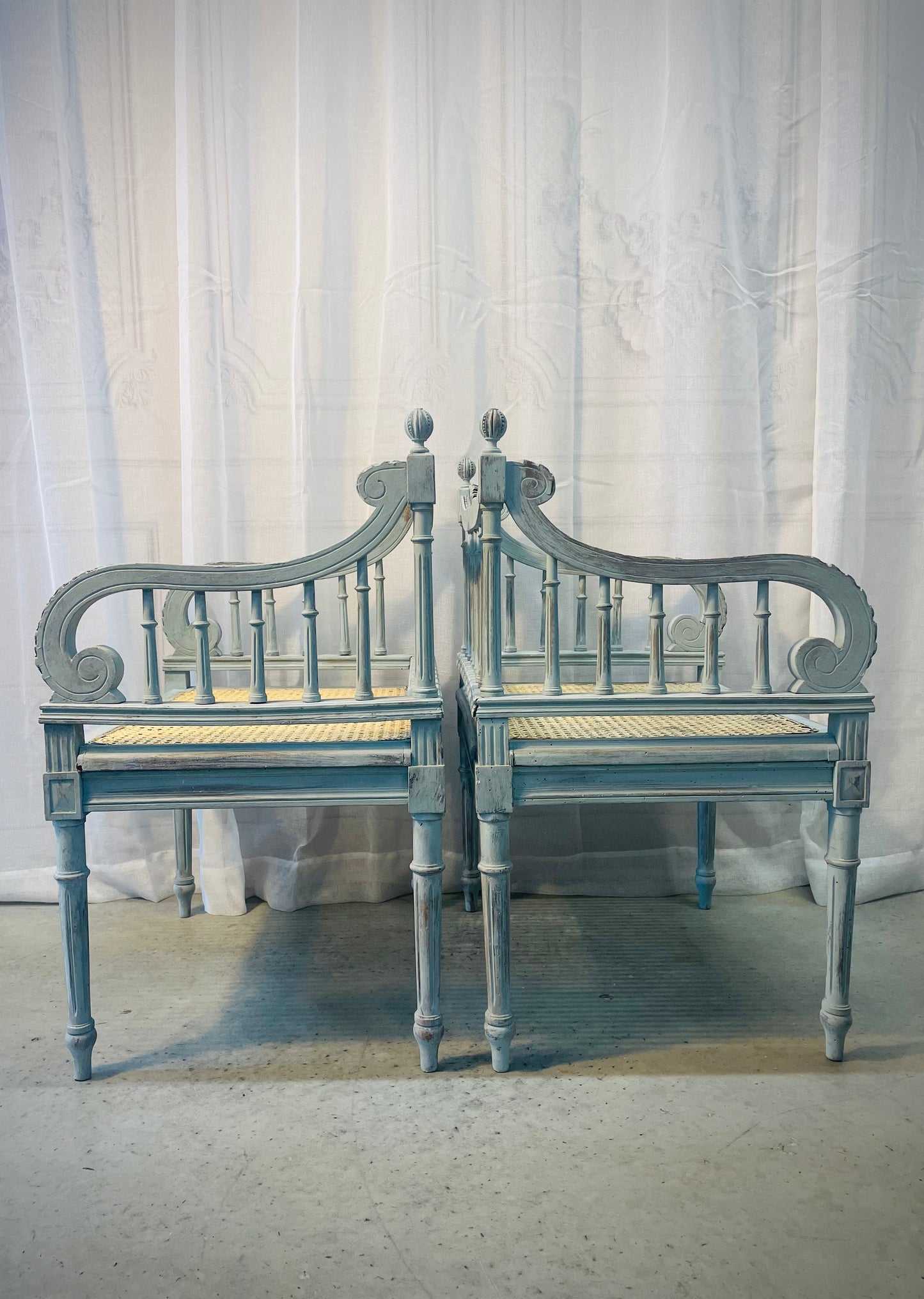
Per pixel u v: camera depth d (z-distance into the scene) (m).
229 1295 0.99
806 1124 1.28
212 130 1.96
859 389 2.00
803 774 1.40
